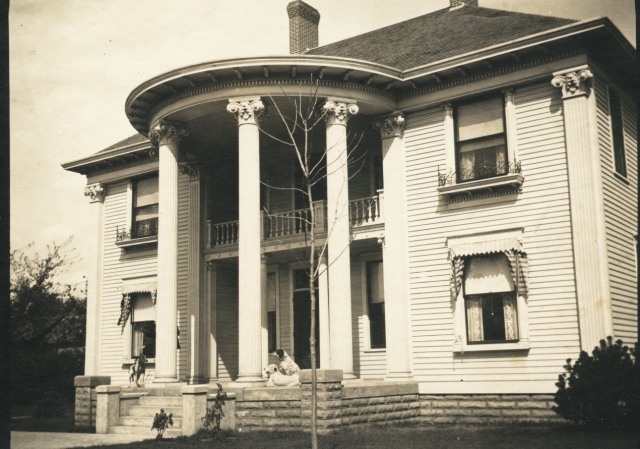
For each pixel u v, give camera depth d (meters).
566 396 15.27
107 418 18.28
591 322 16.88
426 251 20.02
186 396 15.94
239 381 18.02
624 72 19.28
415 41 23.38
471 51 19.44
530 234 18.28
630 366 14.72
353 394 16.97
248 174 18.92
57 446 14.58
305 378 16.44
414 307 20.00
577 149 17.61
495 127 19.33
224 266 24.80
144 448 13.66
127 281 27.22
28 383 26.23
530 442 13.38
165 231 20.39
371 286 22.20
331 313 18.73
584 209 17.33
